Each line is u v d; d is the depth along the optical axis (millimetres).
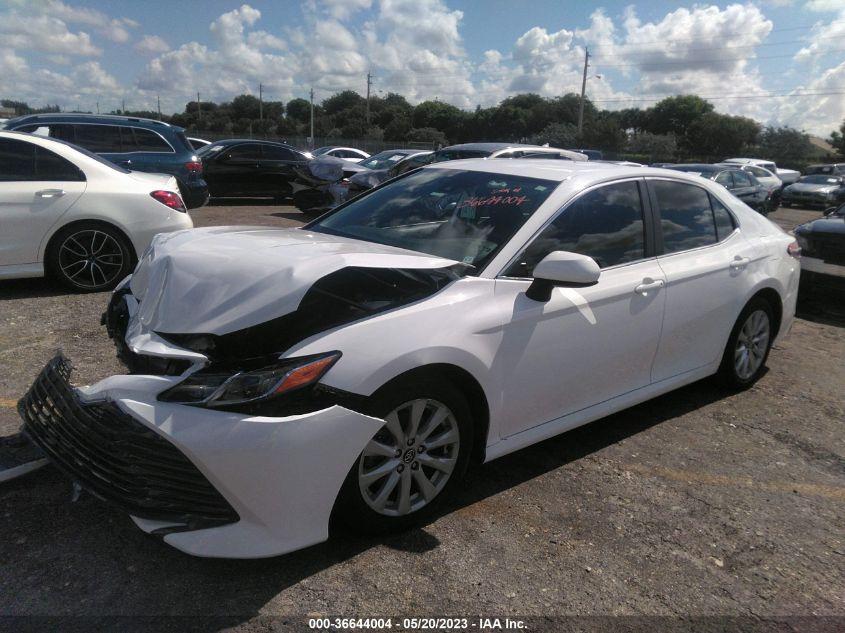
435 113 87000
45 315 5445
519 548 2730
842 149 61875
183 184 10281
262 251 2754
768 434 4035
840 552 2881
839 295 7129
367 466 2582
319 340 2418
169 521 2248
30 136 6000
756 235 4562
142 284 2957
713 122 62938
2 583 2312
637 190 3816
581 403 3410
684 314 3867
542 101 84875
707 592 2555
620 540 2846
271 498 2275
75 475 2408
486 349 2832
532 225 3227
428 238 3359
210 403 2225
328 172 12797
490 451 3008
